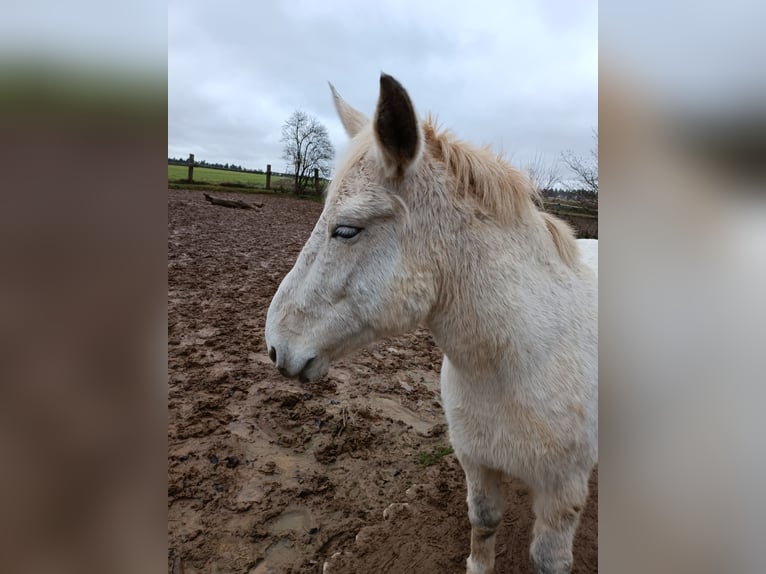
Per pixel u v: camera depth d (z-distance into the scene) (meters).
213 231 12.00
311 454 3.37
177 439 3.40
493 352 1.70
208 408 3.82
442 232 1.68
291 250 10.39
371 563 2.44
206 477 3.03
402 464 3.30
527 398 1.68
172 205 15.56
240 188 23.88
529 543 2.61
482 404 1.78
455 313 1.73
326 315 1.72
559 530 1.80
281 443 3.45
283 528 2.68
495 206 1.70
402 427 3.75
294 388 4.26
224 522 2.68
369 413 3.90
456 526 2.70
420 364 5.06
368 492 3.00
